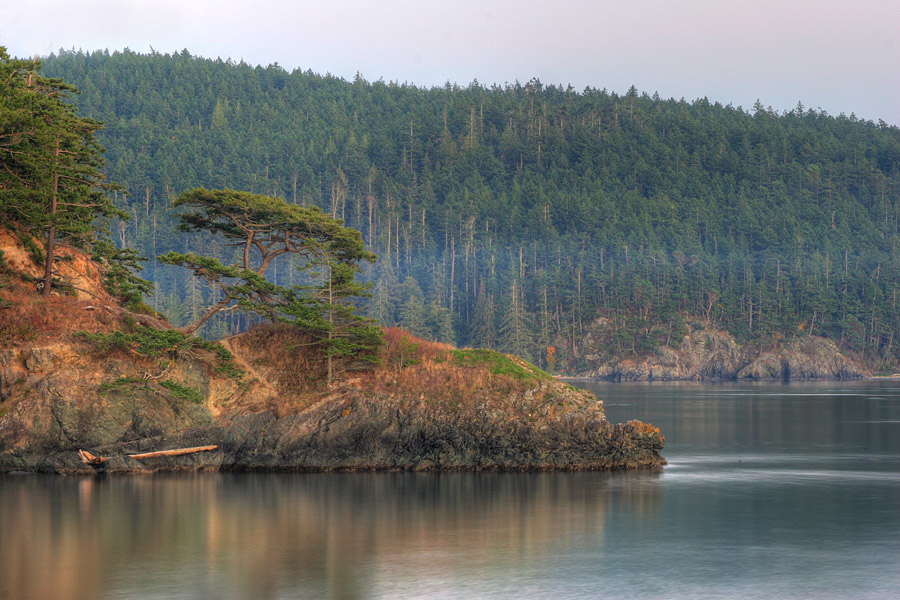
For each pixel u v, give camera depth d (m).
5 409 78.75
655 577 47.41
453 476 79.56
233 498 68.31
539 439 83.56
